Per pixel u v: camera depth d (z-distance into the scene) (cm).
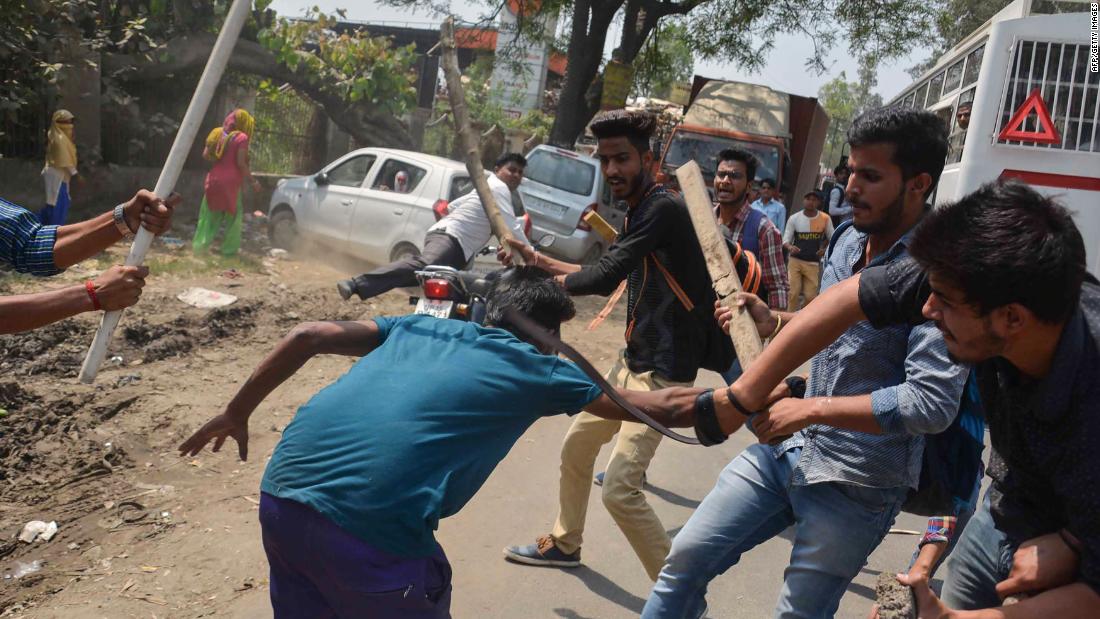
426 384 221
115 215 265
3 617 329
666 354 362
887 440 242
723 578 411
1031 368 165
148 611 338
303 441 220
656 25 2000
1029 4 852
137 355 626
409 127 1884
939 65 1220
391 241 987
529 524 448
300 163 1694
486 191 294
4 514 409
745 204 475
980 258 150
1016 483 190
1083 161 803
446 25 288
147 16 1243
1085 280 171
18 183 1048
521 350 229
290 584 229
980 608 223
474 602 369
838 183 1491
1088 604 163
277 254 1052
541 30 2005
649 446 363
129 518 412
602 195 1234
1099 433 159
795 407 226
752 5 1906
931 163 244
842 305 211
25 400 525
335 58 1475
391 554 212
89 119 1137
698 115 1534
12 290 748
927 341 220
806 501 254
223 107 1437
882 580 414
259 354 672
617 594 388
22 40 1012
